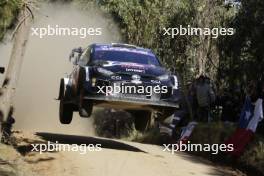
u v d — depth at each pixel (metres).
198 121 23.59
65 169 14.35
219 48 28.84
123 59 18.30
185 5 35.59
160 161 17.03
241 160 18.52
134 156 17.31
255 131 19.44
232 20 27.62
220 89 28.59
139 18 39.25
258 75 24.89
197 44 34.19
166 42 37.03
